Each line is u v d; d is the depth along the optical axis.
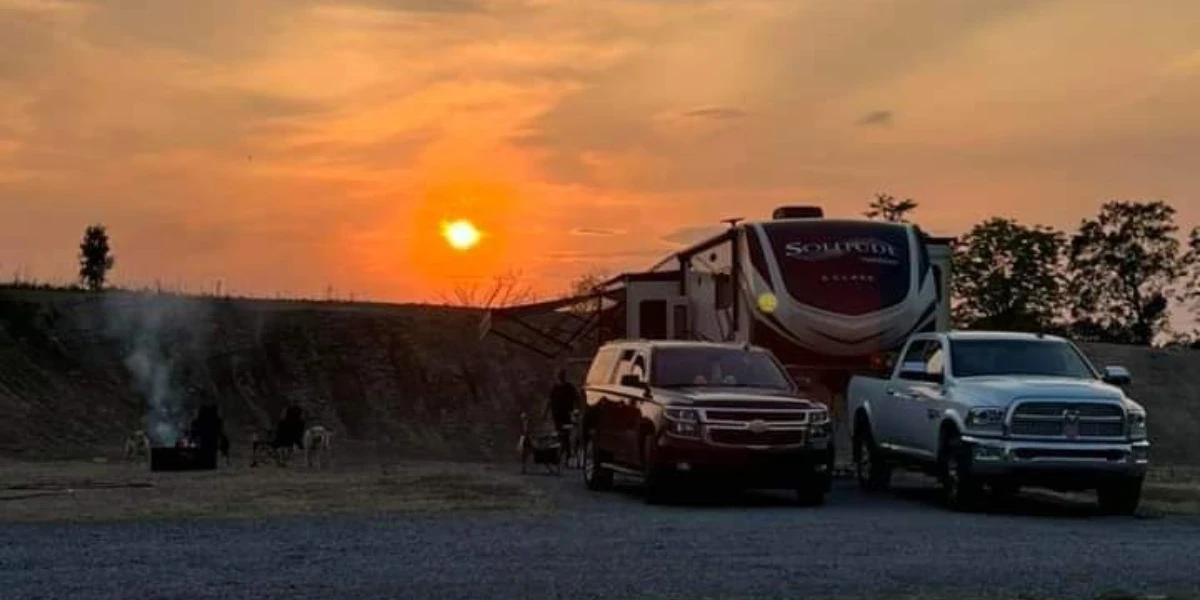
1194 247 69.62
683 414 17.03
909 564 11.66
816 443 17.36
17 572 10.76
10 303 40.91
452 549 12.31
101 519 14.58
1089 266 70.12
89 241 49.69
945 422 17.31
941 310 23.31
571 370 36.47
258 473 22.48
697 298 24.81
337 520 14.67
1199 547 13.02
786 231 22.11
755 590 10.20
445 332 46.94
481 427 42.56
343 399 42.31
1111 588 10.45
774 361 18.94
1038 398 16.52
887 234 22.30
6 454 32.06
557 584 10.38
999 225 61.25
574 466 24.42
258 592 9.91
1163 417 47.78
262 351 43.34
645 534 13.65
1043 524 15.34
